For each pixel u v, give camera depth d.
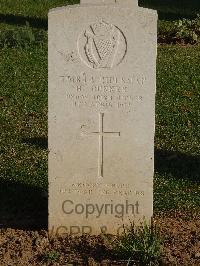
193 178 2.76
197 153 3.05
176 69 4.51
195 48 5.24
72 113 2.13
